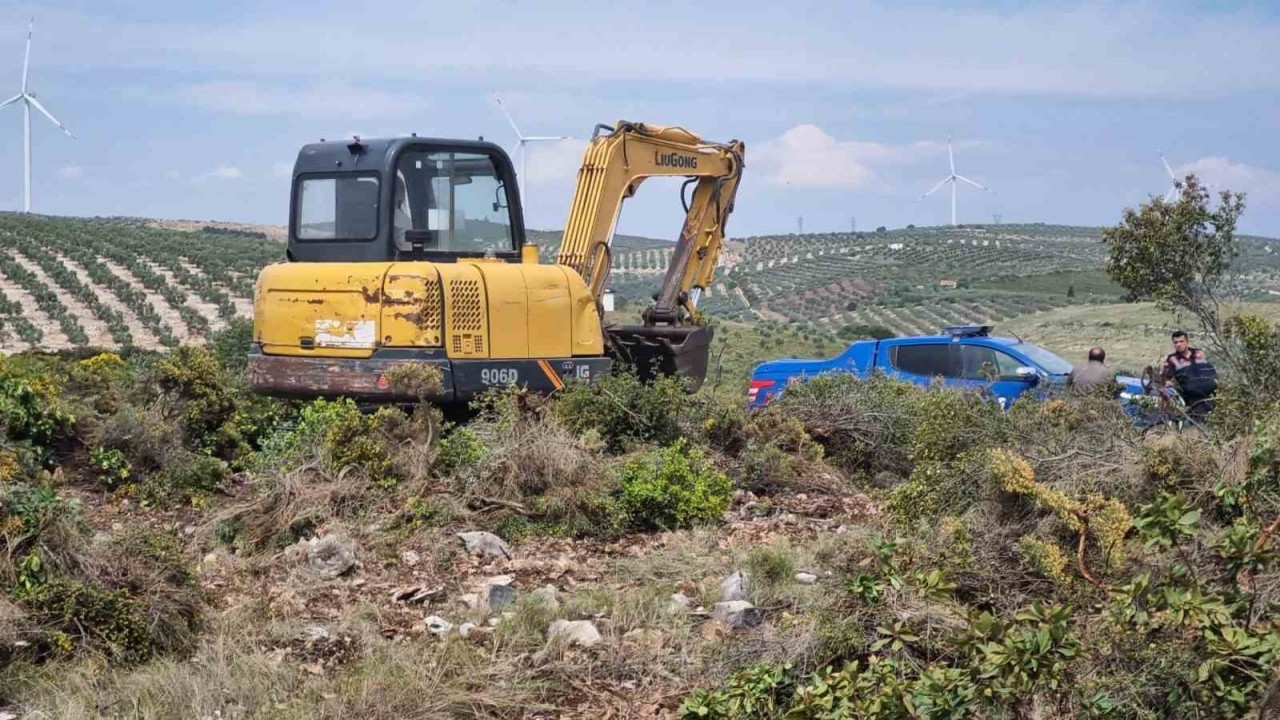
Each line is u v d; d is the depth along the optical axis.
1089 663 5.57
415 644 6.94
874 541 6.91
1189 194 14.14
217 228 116.88
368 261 12.62
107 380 12.12
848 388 13.66
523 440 10.34
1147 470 8.12
